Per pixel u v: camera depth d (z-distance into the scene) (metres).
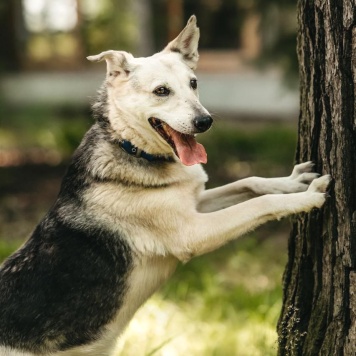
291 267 4.25
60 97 19.59
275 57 10.62
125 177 4.36
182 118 4.32
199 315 6.21
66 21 21.12
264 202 4.12
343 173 3.71
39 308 4.23
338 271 3.79
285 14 10.22
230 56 20.09
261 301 6.25
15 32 20.70
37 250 4.36
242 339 5.63
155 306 6.12
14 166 12.85
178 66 4.59
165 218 4.34
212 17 20.17
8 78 19.89
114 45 21.41
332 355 3.80
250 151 13.46
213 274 7.28
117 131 4.45
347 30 3.61
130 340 5.52
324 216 3.90
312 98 3.93
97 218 4.34
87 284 4.26
